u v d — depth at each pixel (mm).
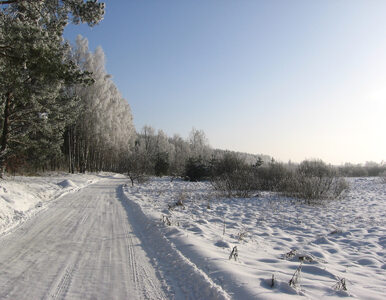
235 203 15078
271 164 25703
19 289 3855
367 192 21906
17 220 8422
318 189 16375
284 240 7426
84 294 3756
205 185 27234
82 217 9320
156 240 6516
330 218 10828
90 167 46656
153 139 78688
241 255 5578
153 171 49688
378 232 8227
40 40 8023
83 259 5141
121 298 3664
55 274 4418
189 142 75875
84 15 9367
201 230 7660
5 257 5176
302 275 4465
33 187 15227
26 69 8258
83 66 35938
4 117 17891
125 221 8891
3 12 9594
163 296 3738
